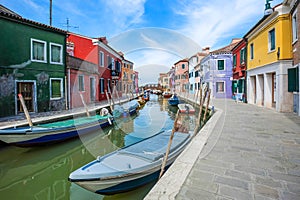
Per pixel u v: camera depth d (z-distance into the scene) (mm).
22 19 11344
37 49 12508
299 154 3879
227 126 6762
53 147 7680
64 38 14359
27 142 6891
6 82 10719
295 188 2584
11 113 10883
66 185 5059
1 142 6777
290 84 9477
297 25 8617
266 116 8977
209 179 2848
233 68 20656
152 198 2301
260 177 2902
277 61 10203
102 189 3734
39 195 4648
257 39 13414
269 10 11031
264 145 4512
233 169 3186
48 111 12828
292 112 9891
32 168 6211
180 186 2592
